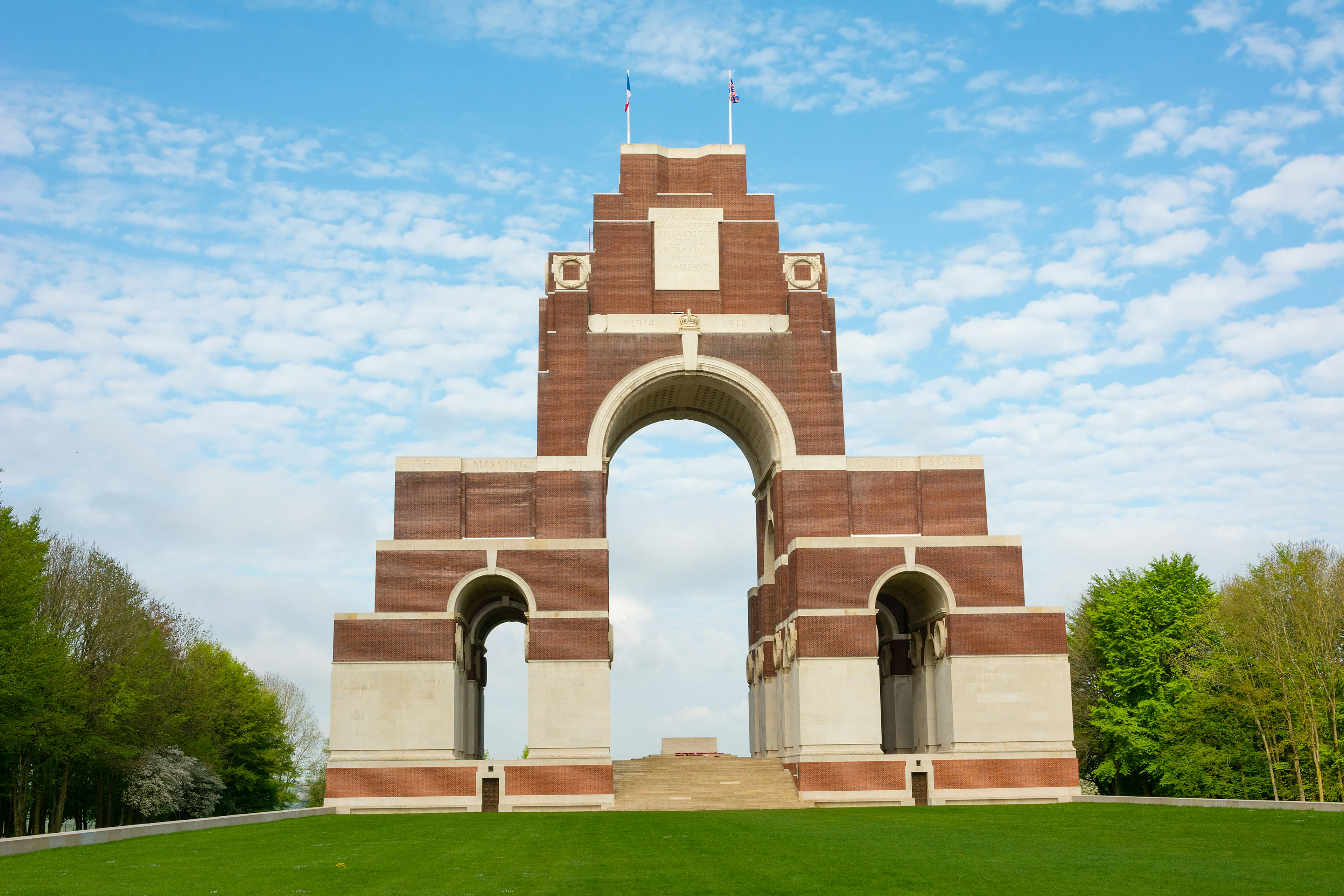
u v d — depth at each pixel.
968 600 65.25
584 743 62.12
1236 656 76.44
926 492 69.12
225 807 103.25
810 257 71.00
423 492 66.69
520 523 66.81
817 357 69.56
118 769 80.94
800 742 63.31
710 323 69.44
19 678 61.47
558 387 68.06
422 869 31.50
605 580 64.25
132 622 81.38
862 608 64.69
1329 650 71.38
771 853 35.03
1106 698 88.88
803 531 67.56
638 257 70.50
